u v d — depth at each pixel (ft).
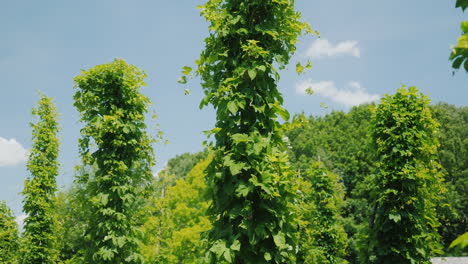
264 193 14.98
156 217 50.39
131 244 28.68
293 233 15.48
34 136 49.32
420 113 28.07
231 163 14.61
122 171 29.12
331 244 51.90
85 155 29.19
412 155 27.63
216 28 17.02
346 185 131.75
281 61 17.44
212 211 16.20
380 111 29.12
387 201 26.81
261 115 16.20
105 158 29.50
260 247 14.79
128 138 30.22
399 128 28.07
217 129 15.78
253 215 15.08
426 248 26.05
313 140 159.94
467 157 121.60
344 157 138.62
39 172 47.65
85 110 29.99
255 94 16.03
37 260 47.44
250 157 14.90
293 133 173.58
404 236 26.12
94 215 28.89
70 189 70.18
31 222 47.78
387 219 26.30
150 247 48.39
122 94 30.73
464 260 58.95
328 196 53.62
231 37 17.49
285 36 17.65
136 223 30.94
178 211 65.82
